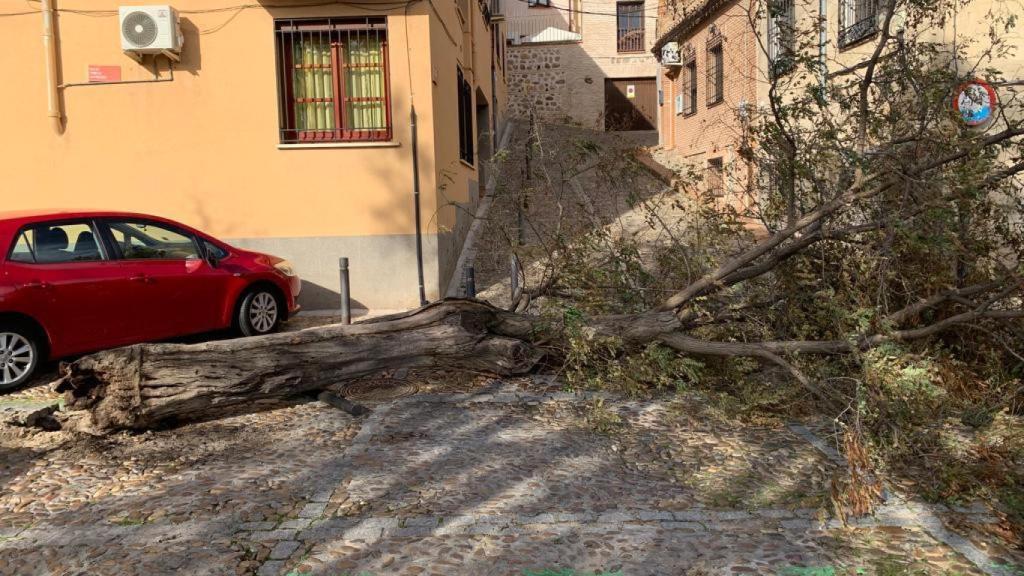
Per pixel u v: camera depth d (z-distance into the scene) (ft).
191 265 25.91
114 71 33.55
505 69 87.97
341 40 34.27
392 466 15.46
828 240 19.03
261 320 28.43
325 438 17.37
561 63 94.07
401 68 33.76
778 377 20.34
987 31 28.17
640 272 23.18
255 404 20.24
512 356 20.85
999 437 16.21
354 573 11.08
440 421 18.52
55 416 18.03
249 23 33.50
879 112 19.85
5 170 33.88
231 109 33.83
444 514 13.07
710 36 57.57
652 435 17.49
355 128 34.71
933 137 17.71
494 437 17.30
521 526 12.59
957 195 16.87
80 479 14.93
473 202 47.44
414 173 34.09
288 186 34.14
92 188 34.04
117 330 23.71
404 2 33.42
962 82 18.92
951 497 13.70
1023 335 17.42
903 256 18.90
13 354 21.42
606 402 20.21
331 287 34.58
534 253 23.40
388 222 34.40
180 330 25.58
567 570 11.14
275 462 15.78
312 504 13.53
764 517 13.01
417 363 20.84
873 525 12.73
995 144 19.45
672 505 13.48
